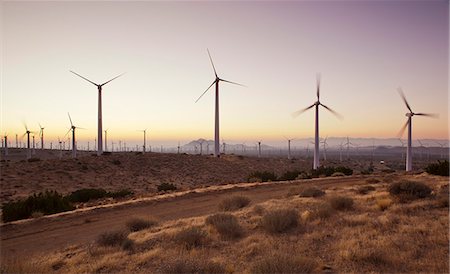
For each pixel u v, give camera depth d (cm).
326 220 1669
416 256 1066
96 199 4156
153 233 1752
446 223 1412
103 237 1573
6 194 5106
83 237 1889
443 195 2100
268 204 2423
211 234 1602
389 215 1631
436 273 927
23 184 5825
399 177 4269
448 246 1129
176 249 1377
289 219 1575
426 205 1838
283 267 970
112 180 6825
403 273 947
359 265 1038
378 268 1002
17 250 1667
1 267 1182
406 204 1895
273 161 11412
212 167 9012
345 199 1986
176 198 3266
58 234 1991
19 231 2080
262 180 5853
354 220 1580
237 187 3966
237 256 1237
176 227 1848
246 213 2100
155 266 1205
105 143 14062
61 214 2544
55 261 1385
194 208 2731
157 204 2967
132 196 4084
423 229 1316
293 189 3188
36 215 2584
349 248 1161
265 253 1223
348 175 5928
